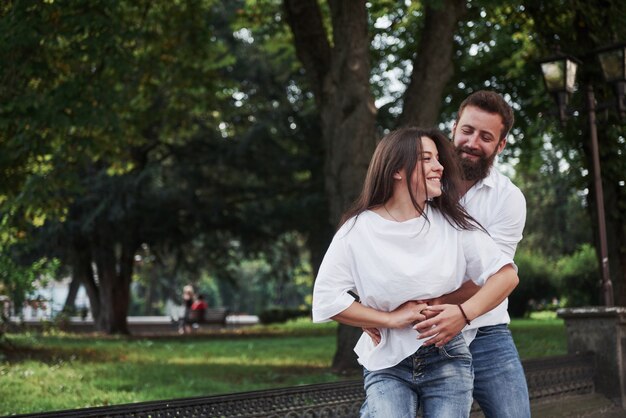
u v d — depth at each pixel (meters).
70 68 12.77
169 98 17.94
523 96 17.31
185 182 27.91
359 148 10.76
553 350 13.92
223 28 27.28
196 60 16.14
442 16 11.06
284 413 4.17
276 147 27.39
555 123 12.28
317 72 11.54
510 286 2.79
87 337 24.12
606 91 10.73
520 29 15.37
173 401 3.70
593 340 6.89
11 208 13.23
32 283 14.03
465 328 2.94
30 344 16.23
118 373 11.37
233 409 3.96
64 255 26.75
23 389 9.23
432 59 11.05
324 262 2.82
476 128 3.46
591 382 6.76
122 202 24.92
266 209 28.14
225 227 28.48
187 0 15.43
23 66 11.20
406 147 2.76
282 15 16.86
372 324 2.73
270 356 14.75
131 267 28.23
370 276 2.73
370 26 15.83
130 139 16.25
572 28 11.15
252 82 27.83
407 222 2.73
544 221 35.56
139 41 14.70
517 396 3.28
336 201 10.90
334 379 10.00
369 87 10.88
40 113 11.23
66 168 12.83
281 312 36.31
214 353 15.74
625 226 10.45
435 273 2.71
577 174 11.55
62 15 11.13
